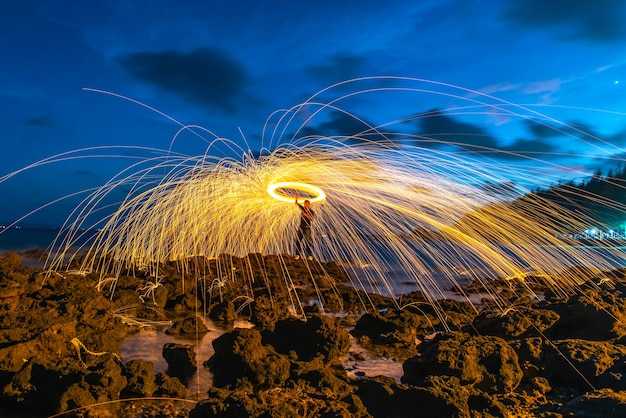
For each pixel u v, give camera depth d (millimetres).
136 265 10508
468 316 8328
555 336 6188
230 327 7383
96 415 3973
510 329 6145
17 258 7082
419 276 12609
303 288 10562
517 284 11172
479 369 4707
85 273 9586
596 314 5980
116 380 4273
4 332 4992
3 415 4043
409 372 4898
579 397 4027
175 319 7848
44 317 5668
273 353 4988
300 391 4344
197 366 5086
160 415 4043
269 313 7598
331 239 12062
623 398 3836
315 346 5516
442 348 4809
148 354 5785
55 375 4309
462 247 13703
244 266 12055
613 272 10688
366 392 4168
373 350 6316
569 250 10008
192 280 9875
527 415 3965
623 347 5102
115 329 6305
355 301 9484
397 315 7230
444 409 3895
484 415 3877
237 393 3881
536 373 4852
